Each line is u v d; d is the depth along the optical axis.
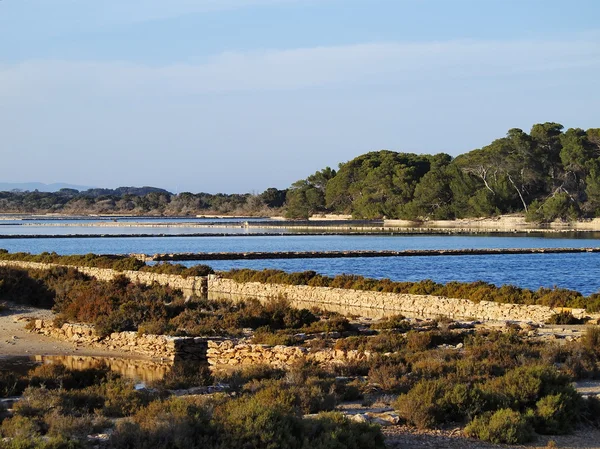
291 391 17.61
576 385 20.92
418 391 17.12
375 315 45.47
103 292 46.25
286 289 56.22
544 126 199.50
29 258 77.56
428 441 14.95
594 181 179.62
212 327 35.50
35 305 49.47
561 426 16.08
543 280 69.62
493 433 15.15
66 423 15.13
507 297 43.88
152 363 30.31
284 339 30.38
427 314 45.97
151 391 20.42
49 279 56.28
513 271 78.50
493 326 34.25
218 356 30.38
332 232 171.38
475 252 102.12
